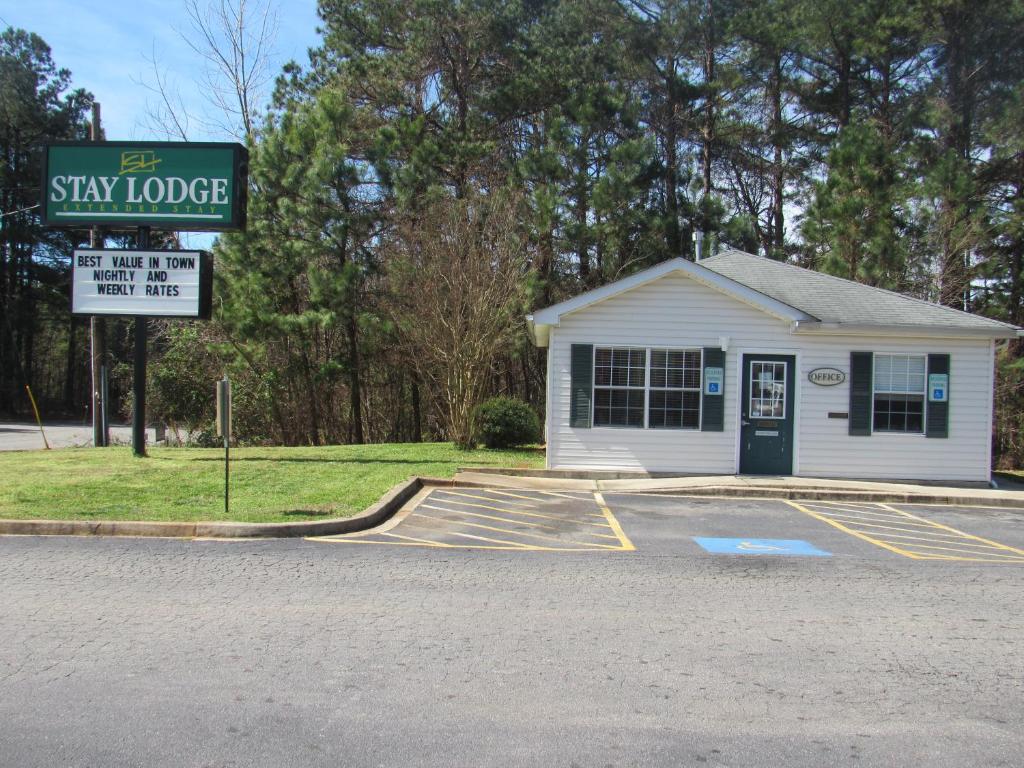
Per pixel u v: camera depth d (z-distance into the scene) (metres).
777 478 15.43
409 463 16.19
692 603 7.04
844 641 6.09
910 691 5.12
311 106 25.11
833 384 15.75
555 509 12.17
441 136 27.50
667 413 15.83
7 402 48.66
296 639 5.84
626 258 26.53
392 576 7.74
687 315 15.80
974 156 27.83
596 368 15.88
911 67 28.94
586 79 28.03
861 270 23.42
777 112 31.17
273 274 23.20
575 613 6.64
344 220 23.38
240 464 15.38
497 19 27.77
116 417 44.94
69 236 47.00
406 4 28.22
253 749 4.16
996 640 6.18
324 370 24.23
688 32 28.88
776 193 32.16
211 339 24.44
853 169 24.77
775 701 4.92
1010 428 23.81
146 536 9.48
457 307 19.86
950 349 15.73
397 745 4.23
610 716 4.65
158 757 4.05
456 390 19.92
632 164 25.84
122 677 5.07
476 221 22.48
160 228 14.94
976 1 25.38
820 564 8.80
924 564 8.91
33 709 4.59
